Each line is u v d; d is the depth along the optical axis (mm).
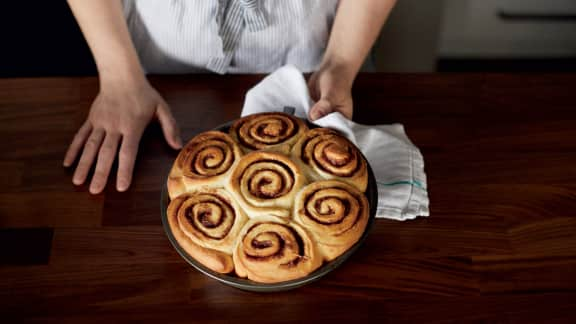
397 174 854
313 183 749
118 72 949
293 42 1103
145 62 1126
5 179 868
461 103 972
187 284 763
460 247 799
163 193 781
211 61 1066
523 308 743
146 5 1030
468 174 875
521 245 801
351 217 721
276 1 1034
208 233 719
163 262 781
